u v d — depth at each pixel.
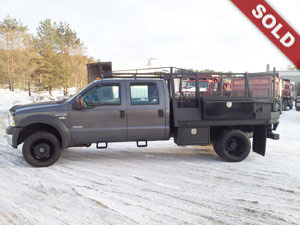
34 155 4.86
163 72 5.69
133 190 3.71
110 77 5.64
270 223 2.79
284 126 10.74
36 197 3.45
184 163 5.24
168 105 5.19
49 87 45.22
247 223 2.79
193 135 5.21
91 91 4.96
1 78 41.19
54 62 44.94
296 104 18.11
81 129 4.91
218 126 5.54
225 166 5.01
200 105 5.23
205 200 3.38
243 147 5.29
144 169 4.79
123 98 5.03
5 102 26.23
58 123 4.78
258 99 5.44
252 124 5.27
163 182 4.06
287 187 3.85
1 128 10.12
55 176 4.34
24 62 41.28
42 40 47.97
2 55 40.72
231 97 5.30
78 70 52.53
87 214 2.97
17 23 42.09
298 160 5.46
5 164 5.09
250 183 4.02
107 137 5.03
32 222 2.79
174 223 2.77
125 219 2.86
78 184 3.95
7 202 3.29
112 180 4.15
